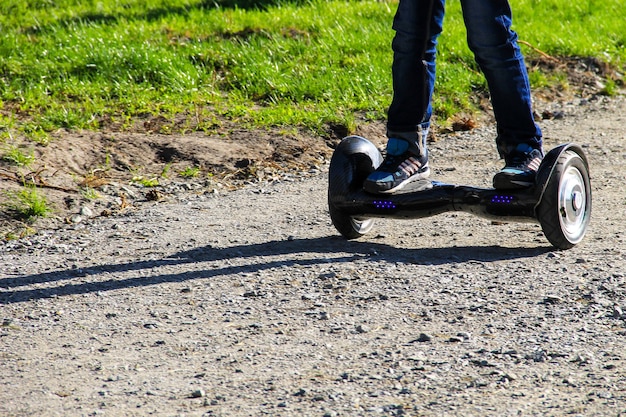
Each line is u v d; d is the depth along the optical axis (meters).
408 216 7.93
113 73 15.71
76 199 10.36
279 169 12.06
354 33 18.66
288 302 6.82
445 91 15.48
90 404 5.14
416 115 7.88
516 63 7.57
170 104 14.38
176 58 16.20
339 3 21.56
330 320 6.41
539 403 5.00
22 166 10.94
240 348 5.95
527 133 7.73
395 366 5.57
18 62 15.97
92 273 7.77
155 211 10.14
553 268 7.39
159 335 6.25
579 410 4.89
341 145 8.34
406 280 7.22
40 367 5.72
